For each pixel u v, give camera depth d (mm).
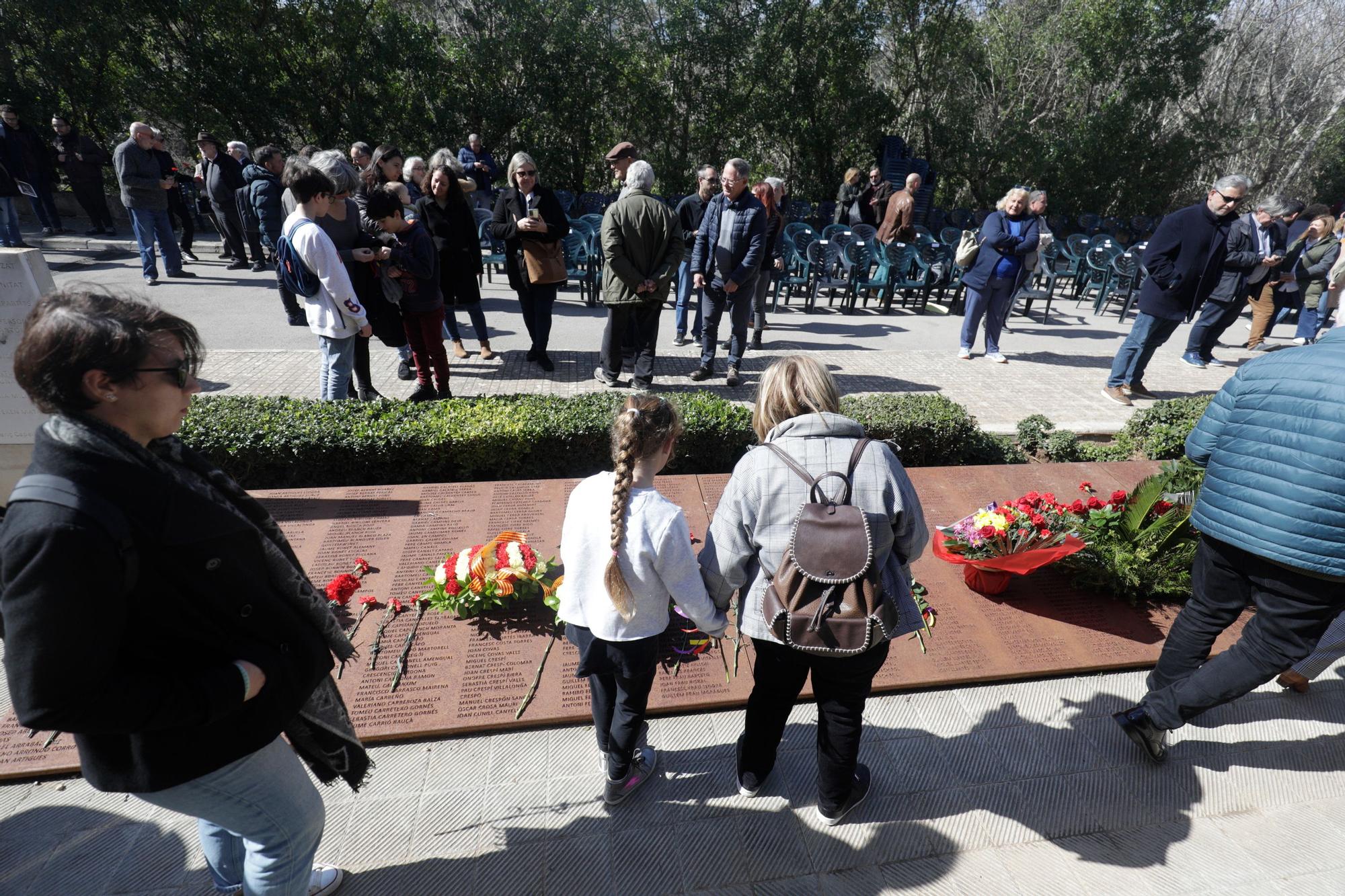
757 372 7344
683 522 2143
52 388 1244
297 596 1645
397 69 14133
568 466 4801
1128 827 2598
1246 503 2459
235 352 7008
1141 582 3639
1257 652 2521
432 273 5445
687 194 16656
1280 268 8922
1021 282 7746
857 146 17156
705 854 2439
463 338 7996
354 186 5348
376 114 14117
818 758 2467
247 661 1489
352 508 4098
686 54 15672
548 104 15148
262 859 1730
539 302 6656
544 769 2727
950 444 5227
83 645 1214
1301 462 2309
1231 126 18016
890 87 18688
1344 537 2266
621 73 15352
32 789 2566
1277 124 20391
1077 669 3260
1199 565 2764
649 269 6062
